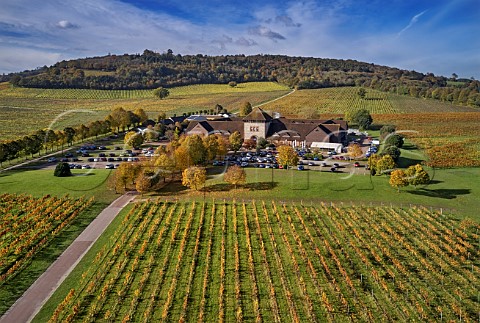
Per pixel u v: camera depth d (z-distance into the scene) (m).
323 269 52.34
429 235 62.41
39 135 125.00
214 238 61.31
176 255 55.59
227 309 43.94
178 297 45.81
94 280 49.06
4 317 42.00
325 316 42.94
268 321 42.03
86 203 76.25
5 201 75.88
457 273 51.66
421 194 83.25
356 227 66.12
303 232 63.94
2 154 105.56
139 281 48.94
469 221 67.50
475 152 123.50
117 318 42.06
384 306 44.84
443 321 42.41
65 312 42.91
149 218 68.81
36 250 56.97
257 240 60.66
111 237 61.28
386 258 55.59
